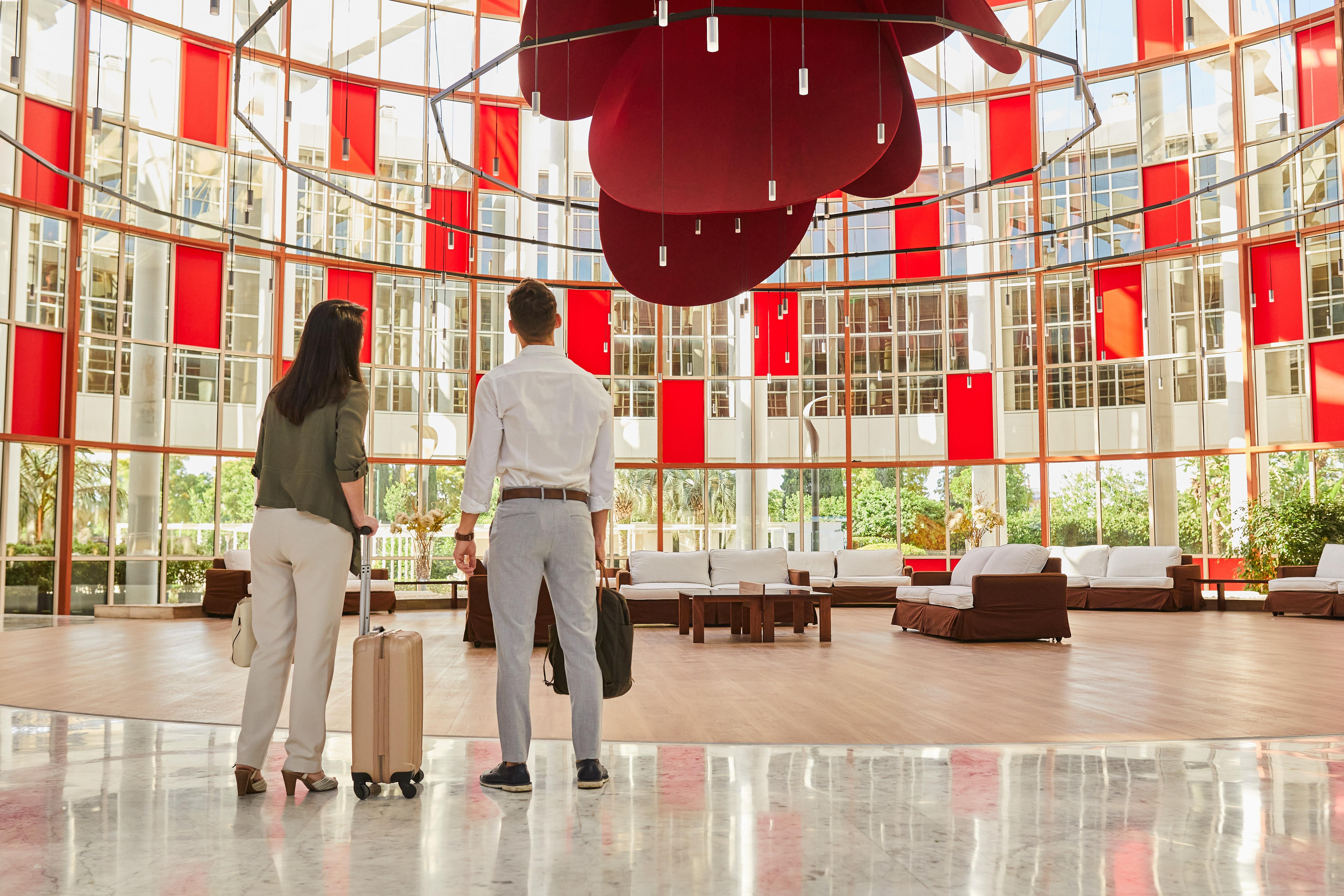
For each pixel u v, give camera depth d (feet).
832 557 49.47
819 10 22.45
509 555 10.21
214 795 9.82
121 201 45.96
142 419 46.70
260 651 9.99
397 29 54.29
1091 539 54.80
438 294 54.39
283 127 51.16
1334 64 48.67
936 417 57.26
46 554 42.78
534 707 16.29
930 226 57.67
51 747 12.60
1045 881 7.12
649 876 7.25
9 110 41.83
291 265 51.37
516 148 56.03
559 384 10.49
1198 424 52.49
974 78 57.31
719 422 57.88
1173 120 53.52
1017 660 24.67
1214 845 8.07
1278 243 50.34
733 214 27.96
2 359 41.45
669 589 36.96
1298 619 40.40
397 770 9.59
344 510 9.99
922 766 11.41
